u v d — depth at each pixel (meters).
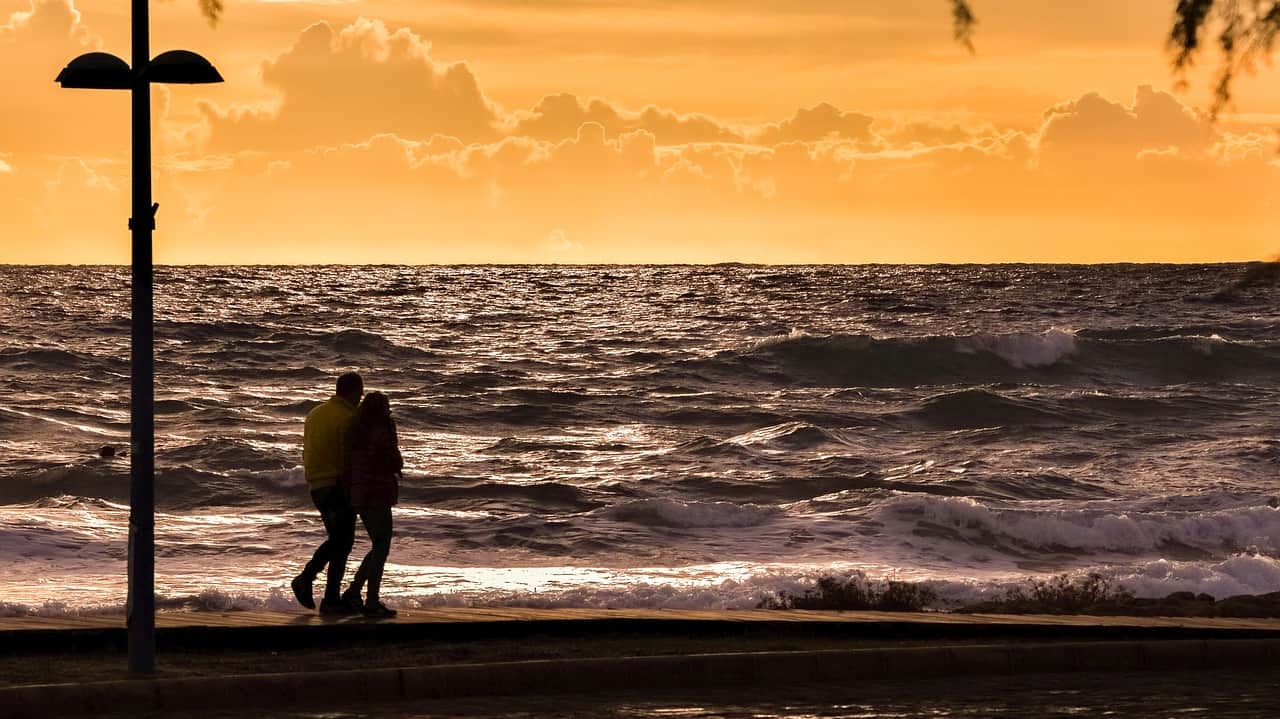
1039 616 22.17
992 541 37.06
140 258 16.39
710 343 114.44
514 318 144.62
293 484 46.50
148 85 16.16
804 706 15.87
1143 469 52.59
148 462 16.64
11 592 25.92
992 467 53.34
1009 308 152.62
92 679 16.66
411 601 24.06
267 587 27.09
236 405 73.25
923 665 18.14
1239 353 94.56
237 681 15.94
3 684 16.27
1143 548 36.97
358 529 36.22
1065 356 95.06
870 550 35.19
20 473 48.03
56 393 76.62
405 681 16.44
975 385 90.06
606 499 45.56
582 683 17.03
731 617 20.95
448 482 47.44
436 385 85.06
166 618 20.27
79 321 122.75
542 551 34.19
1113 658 18.77
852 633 20.72
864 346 94.38
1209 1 9.15
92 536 33.19
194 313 140.50
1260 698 16.44
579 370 95.06
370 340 106.19
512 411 71.75
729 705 15.94
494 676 16.73
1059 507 40.03
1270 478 50.31
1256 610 25.73
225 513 42.62
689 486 48.66
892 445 61.38
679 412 71.56
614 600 24.86
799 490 47.75
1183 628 20.86
